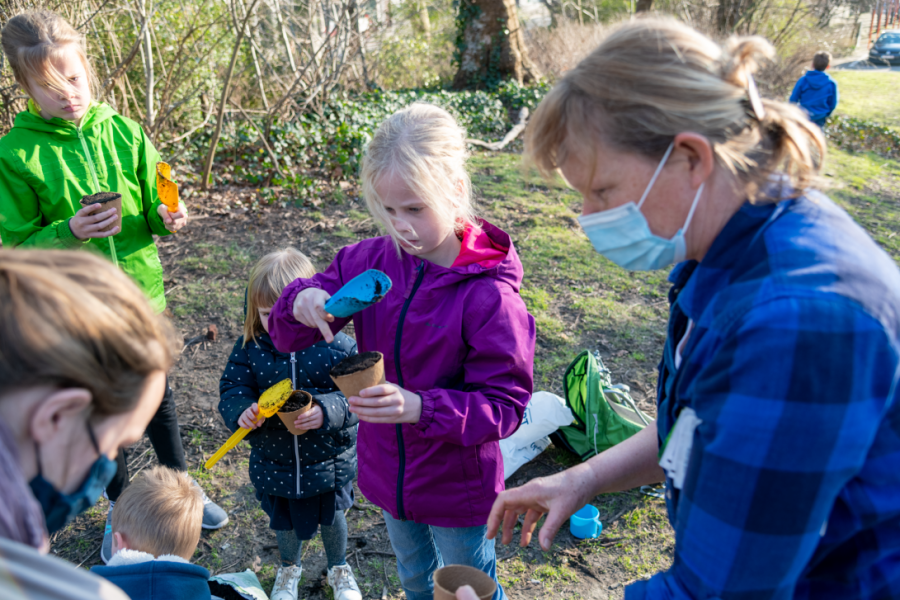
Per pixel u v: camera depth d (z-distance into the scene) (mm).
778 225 967
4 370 713
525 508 1517
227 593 2062
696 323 1025
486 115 9883
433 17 14625
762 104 1034
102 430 810
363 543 2875
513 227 6152
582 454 3277
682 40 1000
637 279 5230
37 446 755
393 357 1854
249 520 2945
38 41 2264
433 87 12312
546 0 19000
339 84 9164
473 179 7418
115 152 2580
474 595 1232
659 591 1023
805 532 866
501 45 11977
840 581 1007
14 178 2439
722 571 900
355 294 1572
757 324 864
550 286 5070
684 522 965
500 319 1735
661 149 996
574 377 3373
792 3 13992
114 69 6477
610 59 1000
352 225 5992
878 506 940
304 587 2670
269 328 1885
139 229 2668
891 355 850
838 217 979
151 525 1853
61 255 818
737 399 866
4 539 647
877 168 9297
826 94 9844
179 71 6551
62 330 736
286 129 7164
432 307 1786
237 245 5527
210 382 3848
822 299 843
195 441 3377
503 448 3209
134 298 832
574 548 2836
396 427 1841
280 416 2234
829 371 821
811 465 833
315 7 7914
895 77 16797
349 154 7395
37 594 625
